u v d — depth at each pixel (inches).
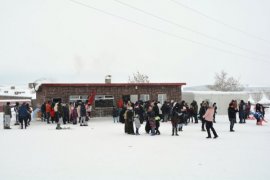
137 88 1277.1
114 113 1087.6
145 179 339.9
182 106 852.0
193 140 626.2
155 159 441.1
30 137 684.7
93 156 465.1
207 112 657.6
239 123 1028.5
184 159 439.8
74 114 1021.8
